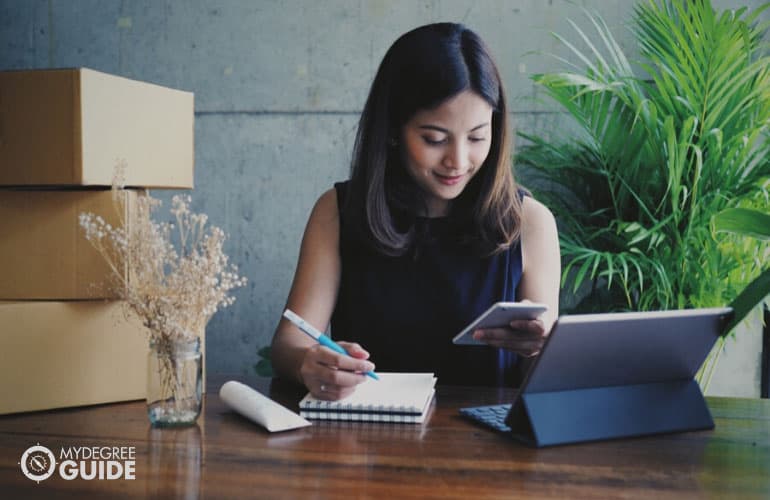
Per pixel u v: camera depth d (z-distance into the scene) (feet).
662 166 8.61
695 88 8.17
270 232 10.77
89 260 4.35
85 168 4.31
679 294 8.41
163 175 4.80
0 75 4.38
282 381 4.82
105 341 4.35
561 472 3.17
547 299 5.36
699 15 8.51
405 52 4.86
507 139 5.17
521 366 5.33
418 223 5.39
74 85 4.29
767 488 3.01
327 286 5.37
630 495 2.92
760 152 8.55
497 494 2.92
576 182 9.52
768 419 4.02
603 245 9.34
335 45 10.46
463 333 4.20
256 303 10.83
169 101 4.80
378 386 4.24
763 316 9.20
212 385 4.69
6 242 4.37
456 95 4.64
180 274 3.84
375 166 5.19
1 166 4.40
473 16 10.17
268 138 10.69
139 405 4.36
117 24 10.89
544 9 10.03
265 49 10.61
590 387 3.66
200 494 2.93
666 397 3.79
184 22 10.73
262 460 3.31
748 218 5.25
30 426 3.90
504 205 5.27
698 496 2.92
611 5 9.90
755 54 9.29
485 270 5.38
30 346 4.15
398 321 5.37
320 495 2.91
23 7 11.09
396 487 2.99
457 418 3.97
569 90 9.11
